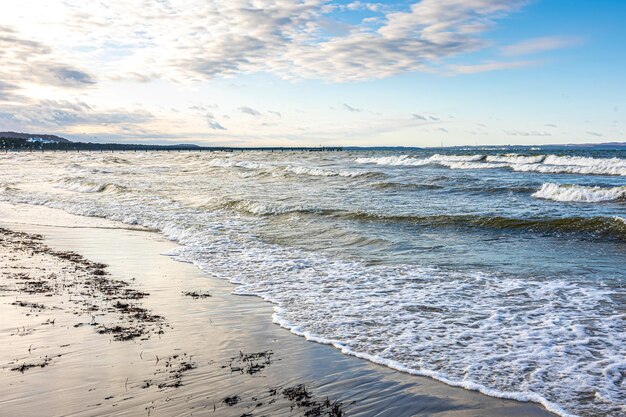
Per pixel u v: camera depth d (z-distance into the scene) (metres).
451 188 27.98
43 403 5.23
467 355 6.70
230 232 17.84
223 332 7.76
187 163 75.00
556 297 9.24
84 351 6.82
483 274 11.14
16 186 37.94
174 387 5.68
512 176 34.78
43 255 14.20
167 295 10.07
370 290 10.16
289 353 6.86
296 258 13.59
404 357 6.68
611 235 14.62
